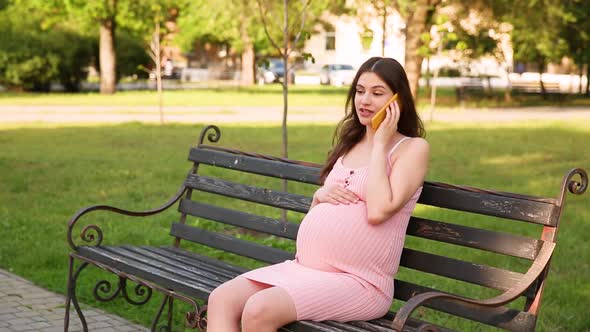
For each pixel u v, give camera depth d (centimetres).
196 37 4619
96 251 447
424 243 738
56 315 510
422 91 3888
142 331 484
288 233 429
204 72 5472
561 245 738
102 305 533
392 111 355
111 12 3388
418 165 352
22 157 1308
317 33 2669
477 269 348
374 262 353
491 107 2930
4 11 3644
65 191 999
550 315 526
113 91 3553
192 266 432
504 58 3234
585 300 563
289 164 434
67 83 3656
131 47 4131
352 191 363
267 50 3772
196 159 489
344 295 344
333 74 4809
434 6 2561
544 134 1878
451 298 303
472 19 2975
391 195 346
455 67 3275
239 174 1183
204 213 475
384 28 2219
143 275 412
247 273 362
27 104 2728
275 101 3095
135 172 1163
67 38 3628
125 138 1656
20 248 684
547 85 3666
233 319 351
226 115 2355
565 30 3150
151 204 921
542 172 1245
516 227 833
